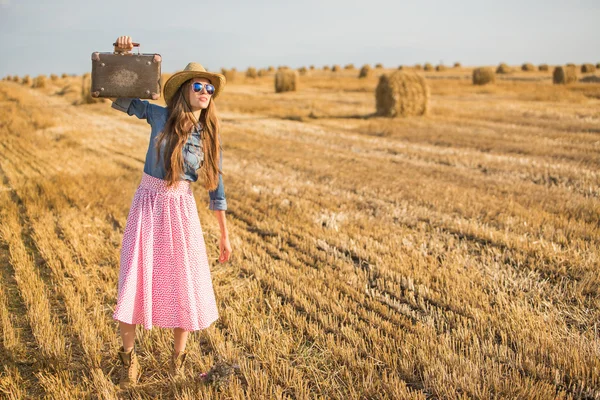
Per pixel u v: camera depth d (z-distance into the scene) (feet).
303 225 20.57
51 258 16.47
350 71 213.05
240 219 21.77
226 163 34.63
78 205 23.08
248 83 153.28
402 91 60.54
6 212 21.35
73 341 11.78
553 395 9.45
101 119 65.16
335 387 9.97
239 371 10.57
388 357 10.73
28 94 117.60
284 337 11.71
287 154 37.99
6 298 13.80
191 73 9.34
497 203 23.53
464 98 84.48
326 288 14.39
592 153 36.65
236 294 14.24
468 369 10.13
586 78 122.11
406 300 13.89
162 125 9.68
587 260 16.02
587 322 12.31
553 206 22.86
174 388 9.91
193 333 12.07
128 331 9.95
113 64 9.34
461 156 36.70
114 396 9.71
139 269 9.67
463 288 14.25
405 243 18.38
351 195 25.63
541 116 57.98
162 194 9.71
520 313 12.60
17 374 10.22
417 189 26.48
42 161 34.71
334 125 56.29
